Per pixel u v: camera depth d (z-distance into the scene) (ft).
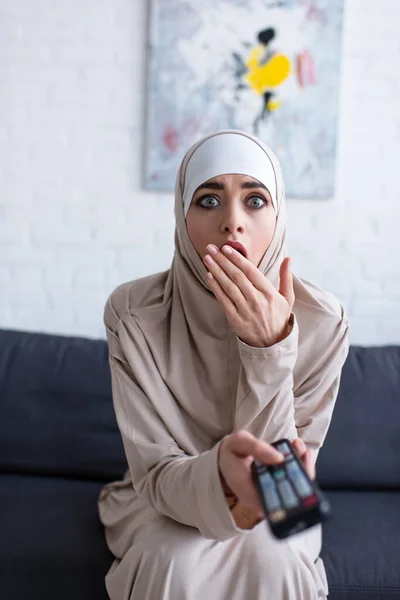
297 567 3.10
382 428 4.93
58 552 3.85
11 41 6.15
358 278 6.44
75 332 6.43
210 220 3.44
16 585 3.81
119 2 6.13
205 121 6.17
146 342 3.70
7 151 6.25
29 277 6.38
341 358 3.77
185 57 6.11
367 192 6.39
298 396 3.73
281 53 6.12
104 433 5.01
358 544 4.07
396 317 6.47
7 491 4.66
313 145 6.22
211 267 3.17
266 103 6.16
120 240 6.37
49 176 6.29
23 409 5.03
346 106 6.29
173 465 3.27
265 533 3.20
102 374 5.13
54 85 6.21
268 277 3.67
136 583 3.14
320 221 6.39
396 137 6.34
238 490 2.68
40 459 5.00
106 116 6.24
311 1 6.07
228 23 6.09
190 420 3.76
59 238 6.35
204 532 2.98
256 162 3.47
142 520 3.51
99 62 6.19
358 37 6.23
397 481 4.93
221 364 3.70
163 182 6.25
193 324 3.72
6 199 6.29
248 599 3.08
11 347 5.27
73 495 4.66
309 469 2.72
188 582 3.03
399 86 6.29
